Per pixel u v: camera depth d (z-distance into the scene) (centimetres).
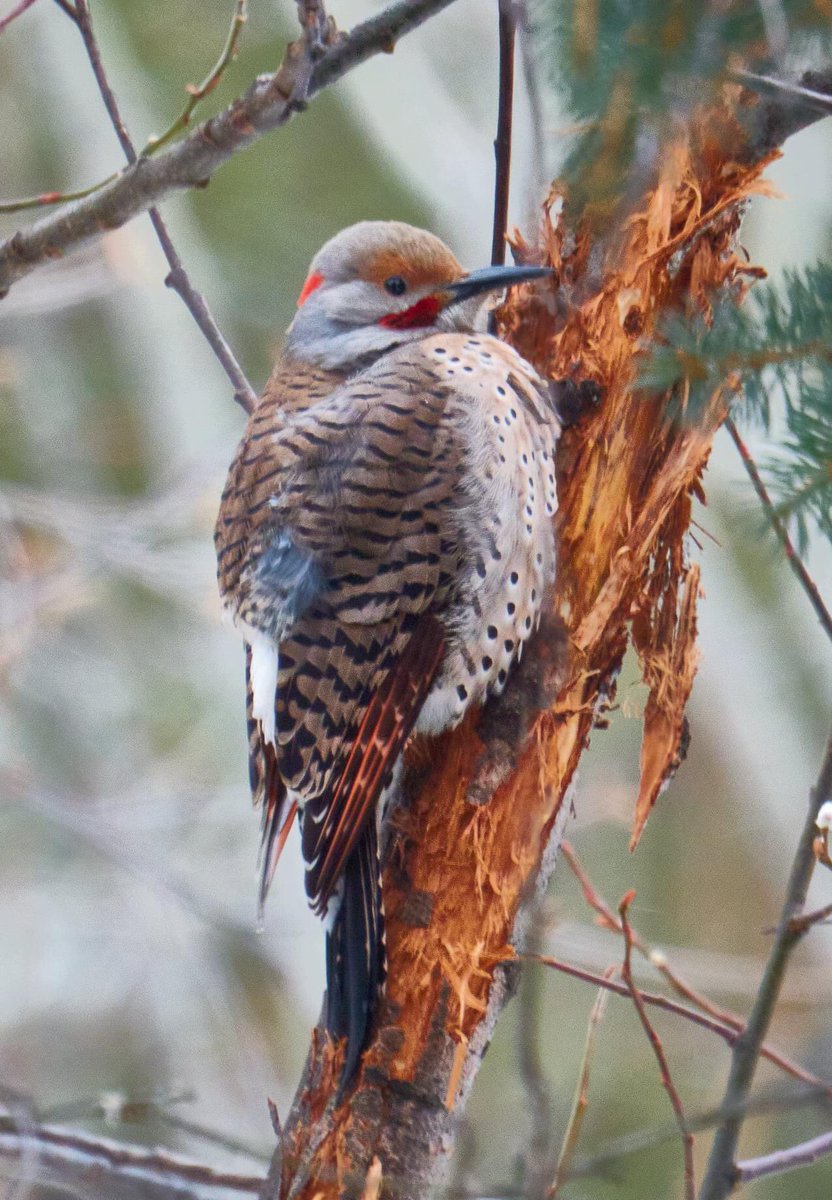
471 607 756
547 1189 577
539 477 766
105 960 1872
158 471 2136
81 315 2180
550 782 738
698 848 1944
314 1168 671
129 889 1888
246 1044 1650
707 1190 651
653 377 565
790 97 610
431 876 715
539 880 729
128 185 772
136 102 2306
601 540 765
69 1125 1202
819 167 1767
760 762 1981
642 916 1872
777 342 545
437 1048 687
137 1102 902
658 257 760
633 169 553
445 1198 632
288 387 880
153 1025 1845
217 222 2283
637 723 1739
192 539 1655
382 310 900
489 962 704
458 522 766
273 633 774
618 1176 630
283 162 2288
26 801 1692
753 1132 1548
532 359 820
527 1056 557
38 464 2136
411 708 746
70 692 1914
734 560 2012
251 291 2264
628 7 504
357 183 2291
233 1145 875
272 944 1764
